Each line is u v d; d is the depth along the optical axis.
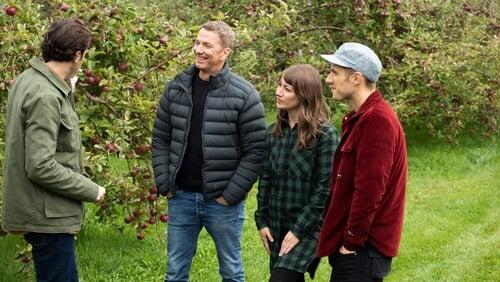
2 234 4.87
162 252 5.71
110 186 5.24
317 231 3.73
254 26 7.91
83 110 5.12
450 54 9.55
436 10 10.24
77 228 3.39
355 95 3.27
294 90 3.66
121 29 5.36
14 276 5.09
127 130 5.08
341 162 3.25
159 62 5.48
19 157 3.21
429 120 9.74
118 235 6.08
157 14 6.21
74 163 3.37
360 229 3.13
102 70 5.14
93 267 5.32
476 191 7.61
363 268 3.22
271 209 3.88
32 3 5.31
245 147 3.91
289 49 9.64
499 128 10.16
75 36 3.27
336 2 9.62
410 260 5.54
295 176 3.74
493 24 10.88
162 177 3.96
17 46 4.74
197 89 3.92
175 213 4.00
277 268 3.71
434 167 8.77
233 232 4.00
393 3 9.48
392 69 9.44
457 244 5.91
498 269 5.32
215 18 5.82
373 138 3.09
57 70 3.29
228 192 3.88
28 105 3.16
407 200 7.31
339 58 3.25
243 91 3.88
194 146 3.90
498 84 9.88
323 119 3.72
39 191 3.24
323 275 5.18
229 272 4.04
